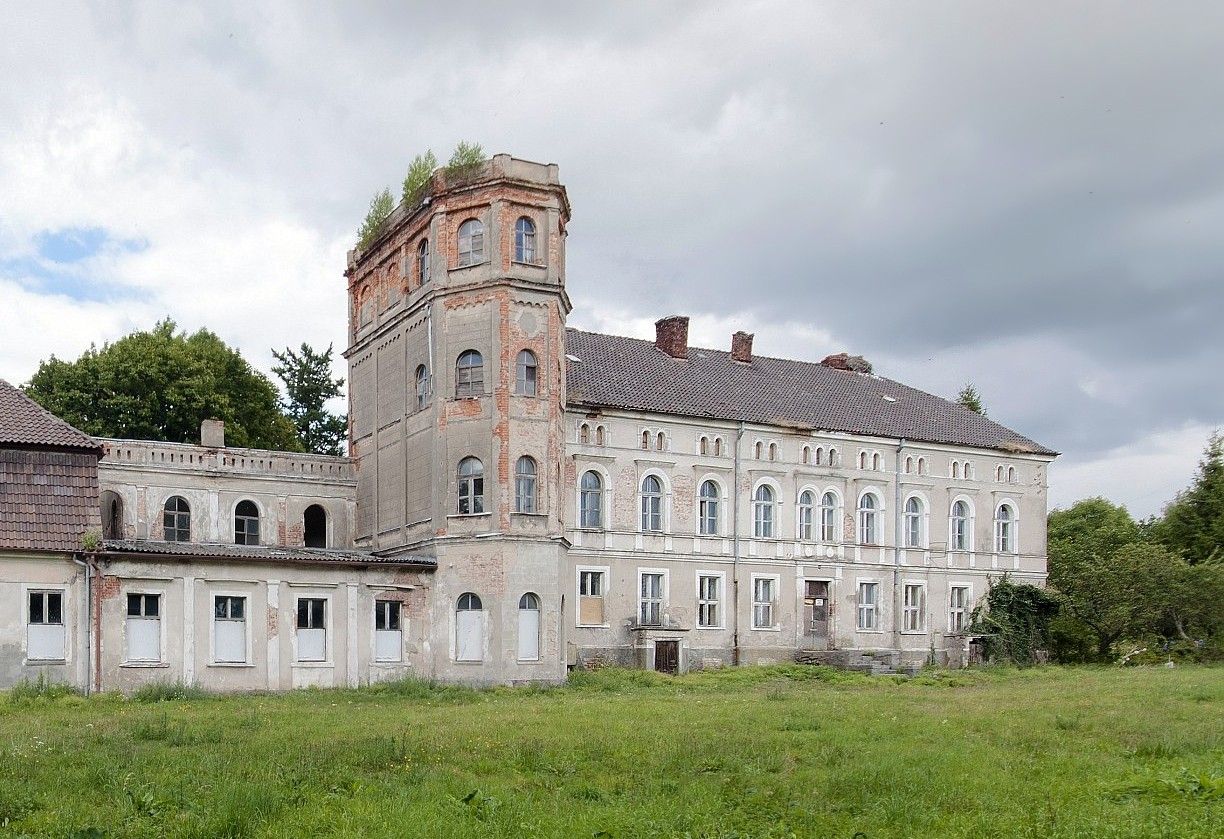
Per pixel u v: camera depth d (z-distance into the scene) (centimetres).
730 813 1841
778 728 2930
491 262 4847
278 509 5606
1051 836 1689
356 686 4503
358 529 5725
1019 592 6700
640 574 5725
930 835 1725
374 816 1756
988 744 2591
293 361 8575
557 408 4938
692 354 6675
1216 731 2762
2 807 1816
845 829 1778
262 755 2305
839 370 7375
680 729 2850
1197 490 8338
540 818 1775
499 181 4844
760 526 6159
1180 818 1798
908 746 2530
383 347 5559
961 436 6881
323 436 8550
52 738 2594
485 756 2333
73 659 3994
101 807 1845
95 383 6588
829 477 6356
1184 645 6556
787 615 6138
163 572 4203
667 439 5894
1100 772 2208
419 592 4766
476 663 4675
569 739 2594
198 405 6656
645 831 1717
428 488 4975
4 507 3975
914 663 6412
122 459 5247
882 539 6494
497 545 4681
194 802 1856
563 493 5050
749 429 6138
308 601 4528
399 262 5403
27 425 4141
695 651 5825
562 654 4812
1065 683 4872
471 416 4819
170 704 3691
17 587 3934
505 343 4800
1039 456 7094
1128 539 8494
